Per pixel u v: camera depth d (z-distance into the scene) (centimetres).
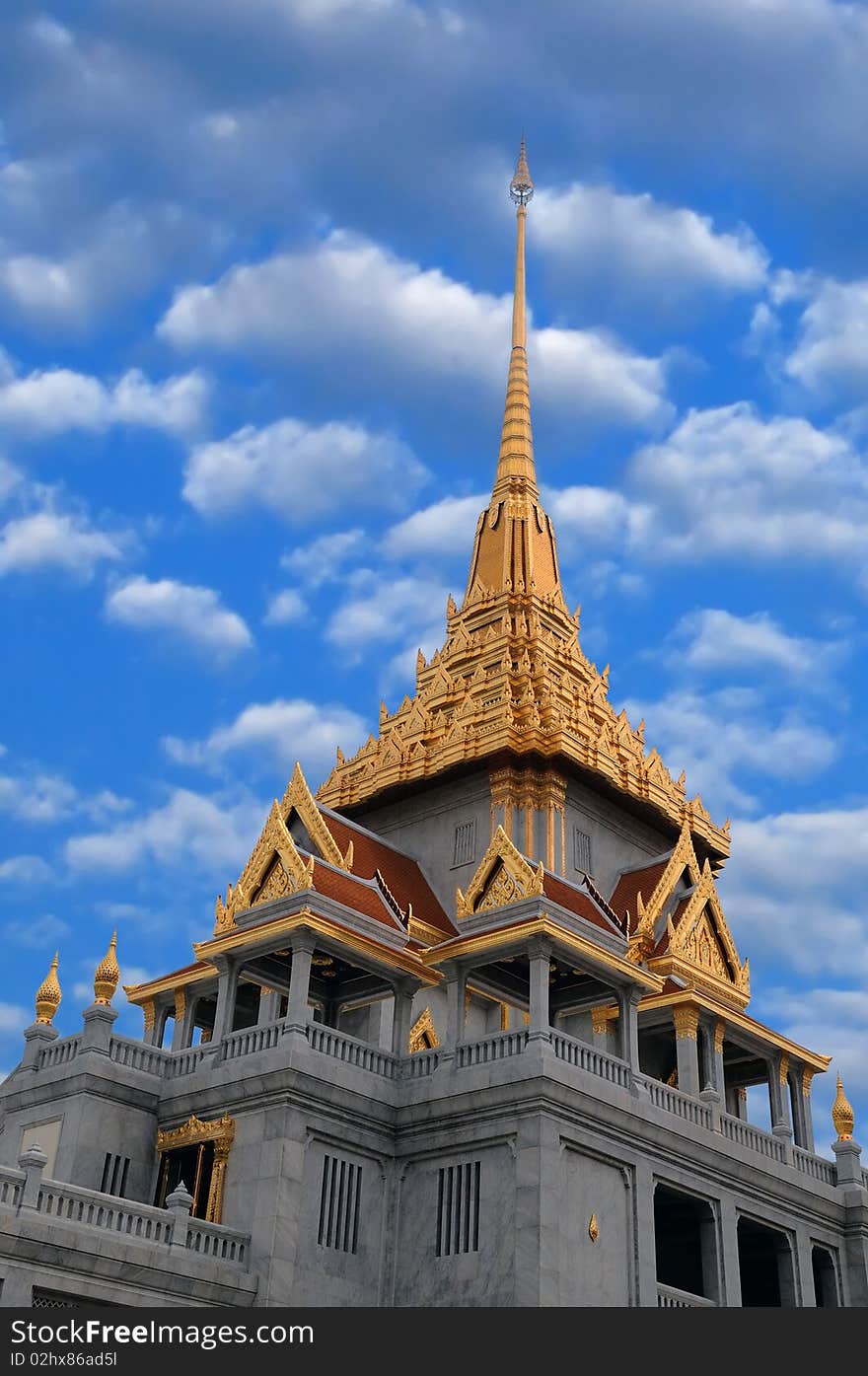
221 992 5178
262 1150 4644
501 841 5325
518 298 9669
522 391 9244
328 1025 5528
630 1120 4888
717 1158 5188
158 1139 4984
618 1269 4662
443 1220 4691
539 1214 4447
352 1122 4819
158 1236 4272
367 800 7394
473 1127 4741
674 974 6016
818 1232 5522
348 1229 4684
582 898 5638
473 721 7212
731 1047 6238
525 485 8819
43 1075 5119
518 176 10150
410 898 6762
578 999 5469
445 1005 6462
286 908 5141
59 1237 3938
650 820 7394
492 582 8394
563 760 6981
